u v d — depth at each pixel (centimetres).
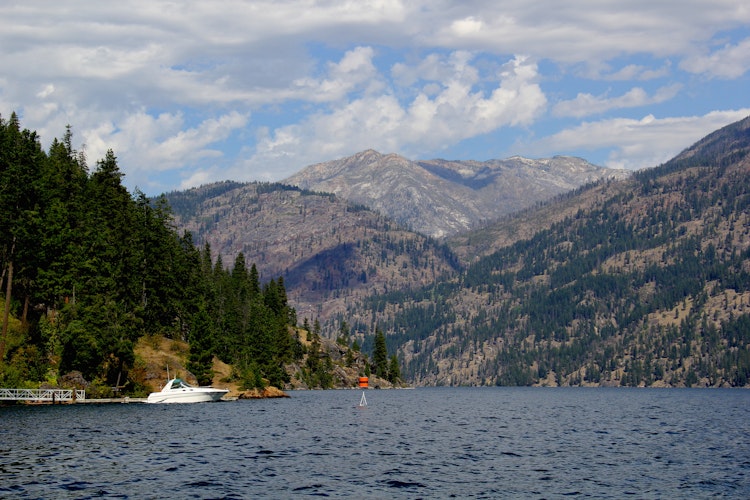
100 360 11825
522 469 5619
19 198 11544
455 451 6669
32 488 4575
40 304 12356
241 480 4959
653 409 15012
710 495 4691
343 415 11069
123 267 12556
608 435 8419
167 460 5709
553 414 12850
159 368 13125
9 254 11419
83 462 5503
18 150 11744
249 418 9700
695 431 9025
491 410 14150
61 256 11650
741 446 7238
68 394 10981
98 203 13350
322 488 4769
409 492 4703
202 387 12619
